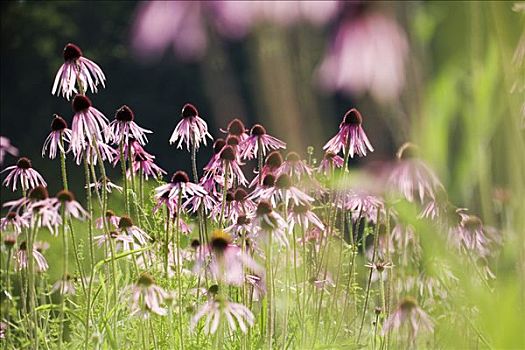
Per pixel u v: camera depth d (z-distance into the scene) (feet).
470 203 14.25
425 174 15.47
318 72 10.96
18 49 82.79
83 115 18.67
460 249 17.71
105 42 82.79
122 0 82.33
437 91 11.37
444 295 18.53
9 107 81.66
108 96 78.95
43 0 83.56
